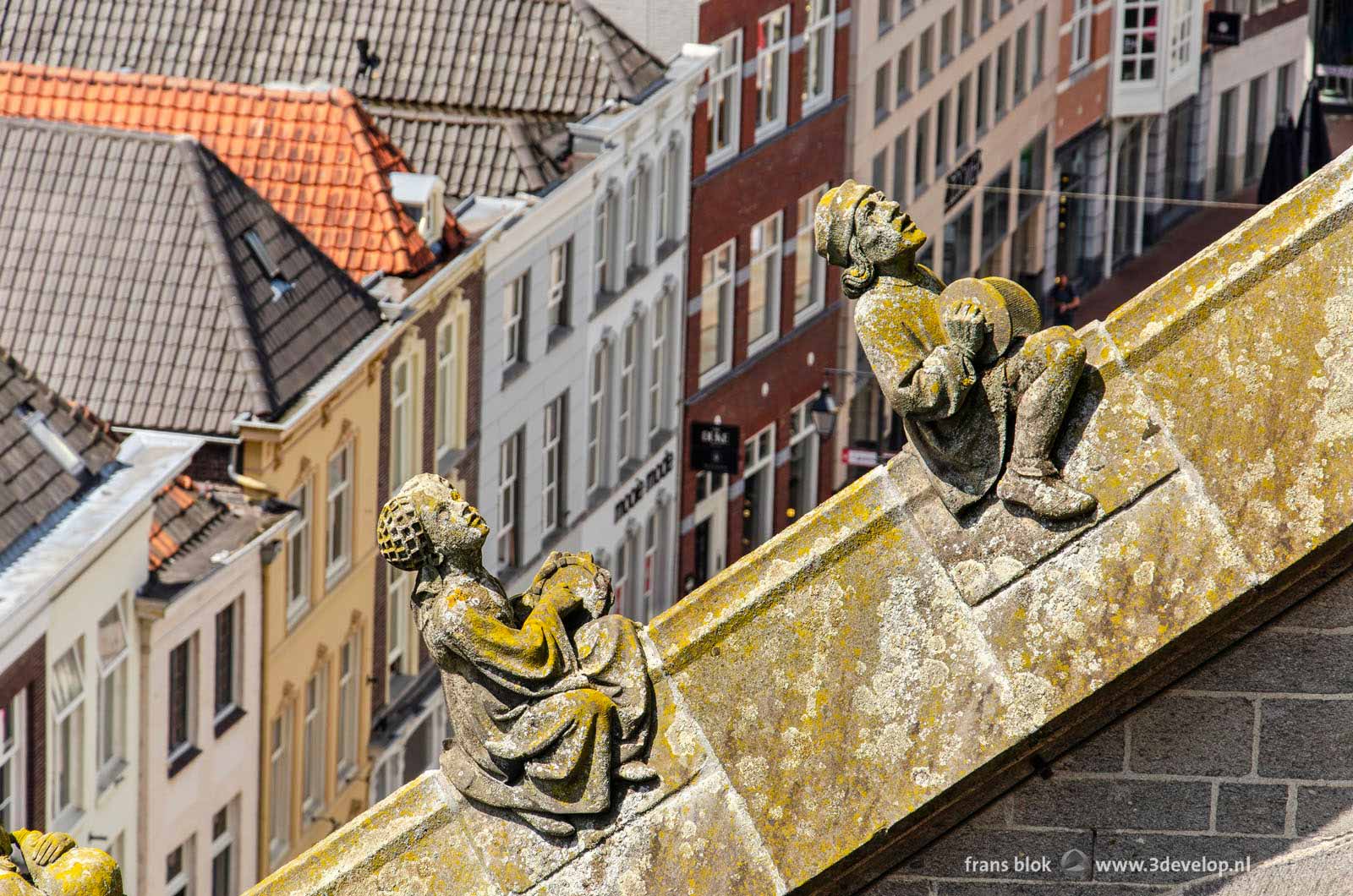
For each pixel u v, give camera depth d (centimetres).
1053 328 2697
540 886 2761
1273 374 2662
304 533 14212
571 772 2733
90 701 11800
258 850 13962
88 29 17725
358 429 14662
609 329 18825
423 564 2791
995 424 2700
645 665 2762
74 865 2697
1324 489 2631
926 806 2688
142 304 13862
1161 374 2688
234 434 13450
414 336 15312
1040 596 2689
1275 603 2689
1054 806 2753
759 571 2766
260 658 13562
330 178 15588
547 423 18075
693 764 2741
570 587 2827
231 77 17675
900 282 2753
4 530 11438
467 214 16875
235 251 14138
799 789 2720
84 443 12356
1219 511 2655
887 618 2725
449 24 18175
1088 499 2672
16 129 14325
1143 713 2725
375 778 15750
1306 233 2667
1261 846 2725
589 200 17988
